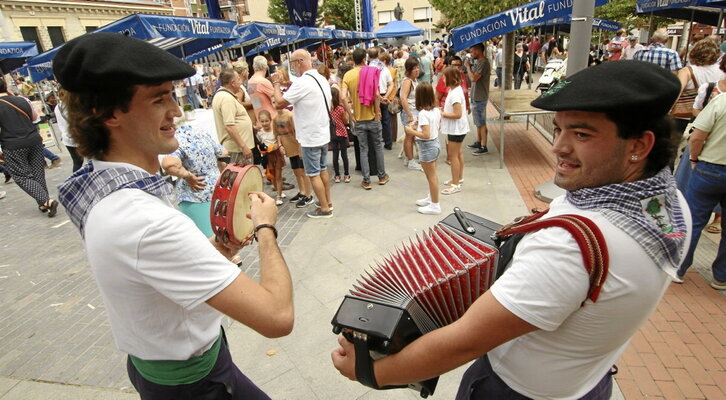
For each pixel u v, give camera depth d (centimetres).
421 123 467
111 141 118
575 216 91
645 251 87
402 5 4616
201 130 350
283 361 282
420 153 485
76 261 454
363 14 2144
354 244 441
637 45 1192
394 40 2827
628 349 273
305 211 542
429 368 103
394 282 120
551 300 88
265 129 550
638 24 1784
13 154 571
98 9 2547
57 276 422
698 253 382
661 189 91
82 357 298
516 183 595
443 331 101
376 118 583
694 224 317
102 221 108
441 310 117
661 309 309
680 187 364
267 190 636
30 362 295
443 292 115
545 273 89
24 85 1434
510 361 115
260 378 268
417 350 104
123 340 129
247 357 287
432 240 136
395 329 105
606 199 91
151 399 139
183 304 111
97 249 109
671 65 604
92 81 105
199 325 131
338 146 636
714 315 299
